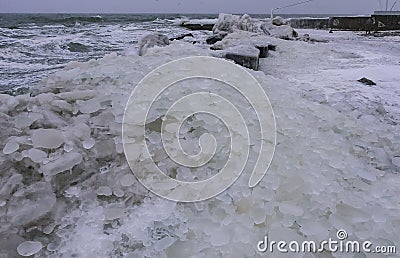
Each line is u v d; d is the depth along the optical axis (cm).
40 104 206
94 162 178
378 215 158
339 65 630
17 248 137
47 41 1269
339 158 208
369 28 1734
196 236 149
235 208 161
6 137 175
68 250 142
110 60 309
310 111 263
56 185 162
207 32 1758
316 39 1210
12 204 148
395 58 733
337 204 165
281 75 521
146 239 147
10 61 873
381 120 323
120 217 157
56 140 175
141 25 2470
